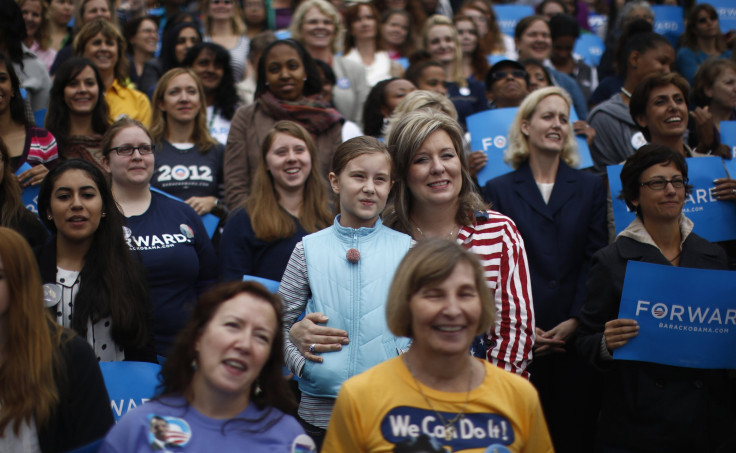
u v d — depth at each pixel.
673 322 4.28
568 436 5.21
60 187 4.16
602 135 6.56
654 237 4.61
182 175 6.09
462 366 2.89
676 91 5.75
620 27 9.63
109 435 2.80
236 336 2.77
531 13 11.02
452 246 2.86
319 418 3.66
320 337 3.62
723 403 4.39
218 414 2.84
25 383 3.02
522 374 3.94
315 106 6.22
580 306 5.20
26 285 3.05
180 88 6.19
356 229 3.78
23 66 6.67
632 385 4.37
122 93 7.12
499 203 5.51
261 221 4.95
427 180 3.92
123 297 4.12
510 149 5.77
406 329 2.88
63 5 8.73
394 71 8.86
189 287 5.01
